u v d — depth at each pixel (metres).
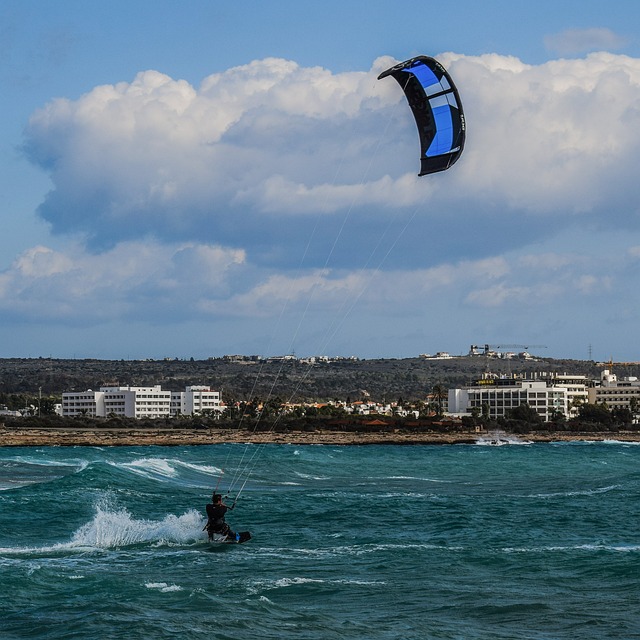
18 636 28.28
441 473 119.81
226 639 28.22
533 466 139.38
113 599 33.09
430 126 34.12
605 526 56.59
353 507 66.31
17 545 46.16
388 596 35.12
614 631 30.39
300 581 37.38
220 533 47.78
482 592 35.97
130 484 79.12
